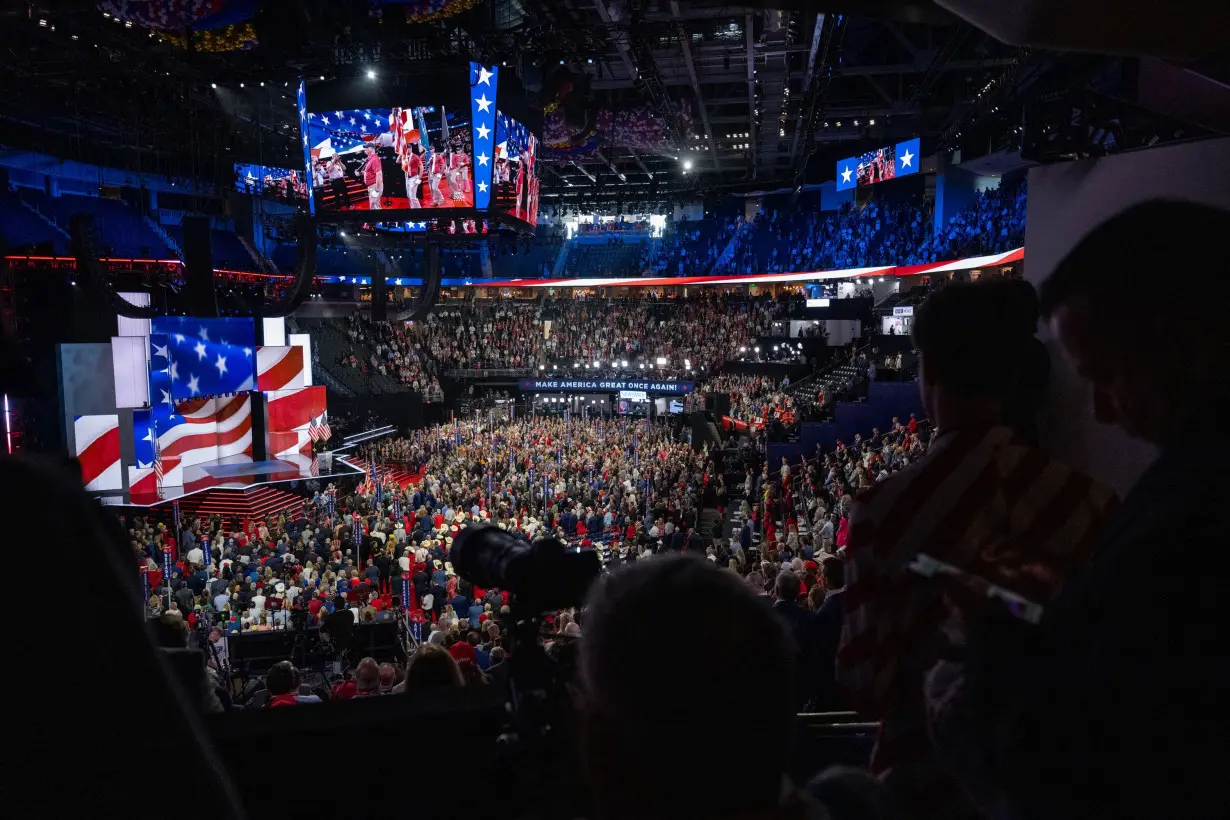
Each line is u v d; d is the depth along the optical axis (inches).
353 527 932.6
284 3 812.0
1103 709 41.8
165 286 1349.7
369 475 1380.4
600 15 898.7
